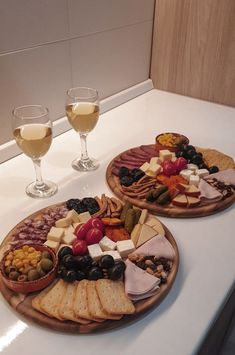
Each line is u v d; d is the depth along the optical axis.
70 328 0.52
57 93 1.06
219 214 0.77
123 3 1.16
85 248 0.63
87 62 1.13
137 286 0.57
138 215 0.72
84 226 0.66
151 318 0.56
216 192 0.78
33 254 0.59
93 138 1.08
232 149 1.02
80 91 0.94
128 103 1.33
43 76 1.00
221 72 1.26
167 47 1.34
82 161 0.95
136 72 1.37
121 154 0.95
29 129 0.75
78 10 1.02
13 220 0.75
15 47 0.89
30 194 0.83
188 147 0.91
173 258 0.64
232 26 1.16
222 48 1.21
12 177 0.89
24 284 0.55
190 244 0.70
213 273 0.63
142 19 1.27
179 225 0.74
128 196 0.79
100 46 1.15
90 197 0.79
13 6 0.85
